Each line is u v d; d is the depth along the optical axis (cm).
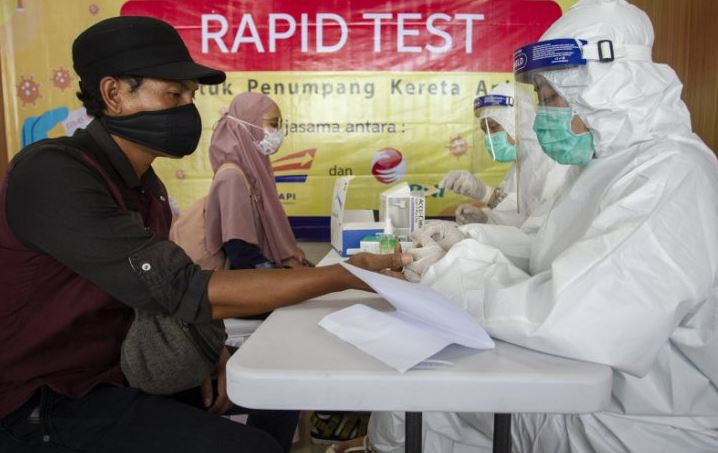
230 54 273
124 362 101
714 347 99
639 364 82
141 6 268
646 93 104
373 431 158
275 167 280
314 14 271
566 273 83
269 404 72
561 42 102
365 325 89
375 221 231
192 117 115
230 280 96
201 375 107
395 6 271
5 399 97
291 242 233
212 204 208
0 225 96
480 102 237
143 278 92
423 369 74
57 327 99
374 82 275
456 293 99
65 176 94
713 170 99
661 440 105
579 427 111
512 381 70
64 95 270
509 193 231
